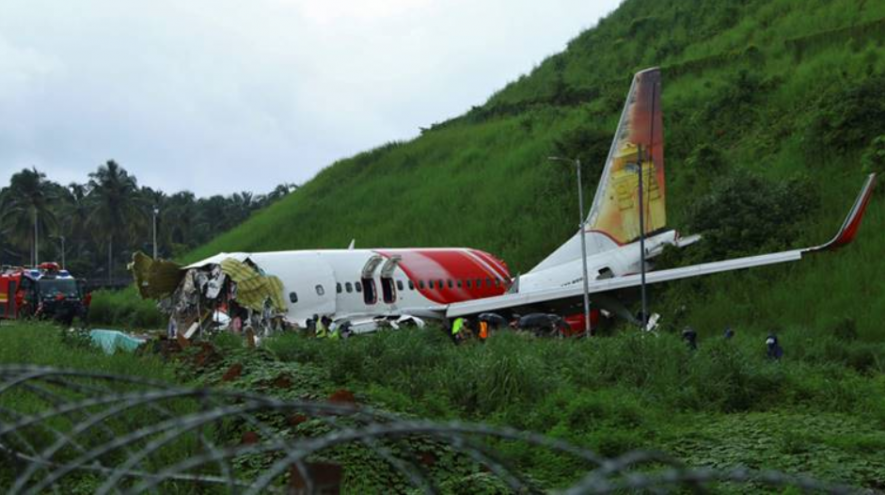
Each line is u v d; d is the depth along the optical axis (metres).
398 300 35.19
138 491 4.21
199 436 5.00
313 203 72.19
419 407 14.91
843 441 14.52
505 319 36.47
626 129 38.06
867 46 55.16
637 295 37.34
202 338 19.67
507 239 52.94
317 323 32.12
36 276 54.31
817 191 43.22
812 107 49.59
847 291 37.06
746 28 70.06
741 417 17.62
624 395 17.70
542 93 80.75
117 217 105.12
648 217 38.28
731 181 42.72
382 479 11.22
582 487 3.38
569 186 54.16
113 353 16.52
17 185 103.69
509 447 13.19
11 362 14.36
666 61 72.88
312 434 12.23
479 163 64.69
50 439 9.12
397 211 62.84
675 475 3.47
